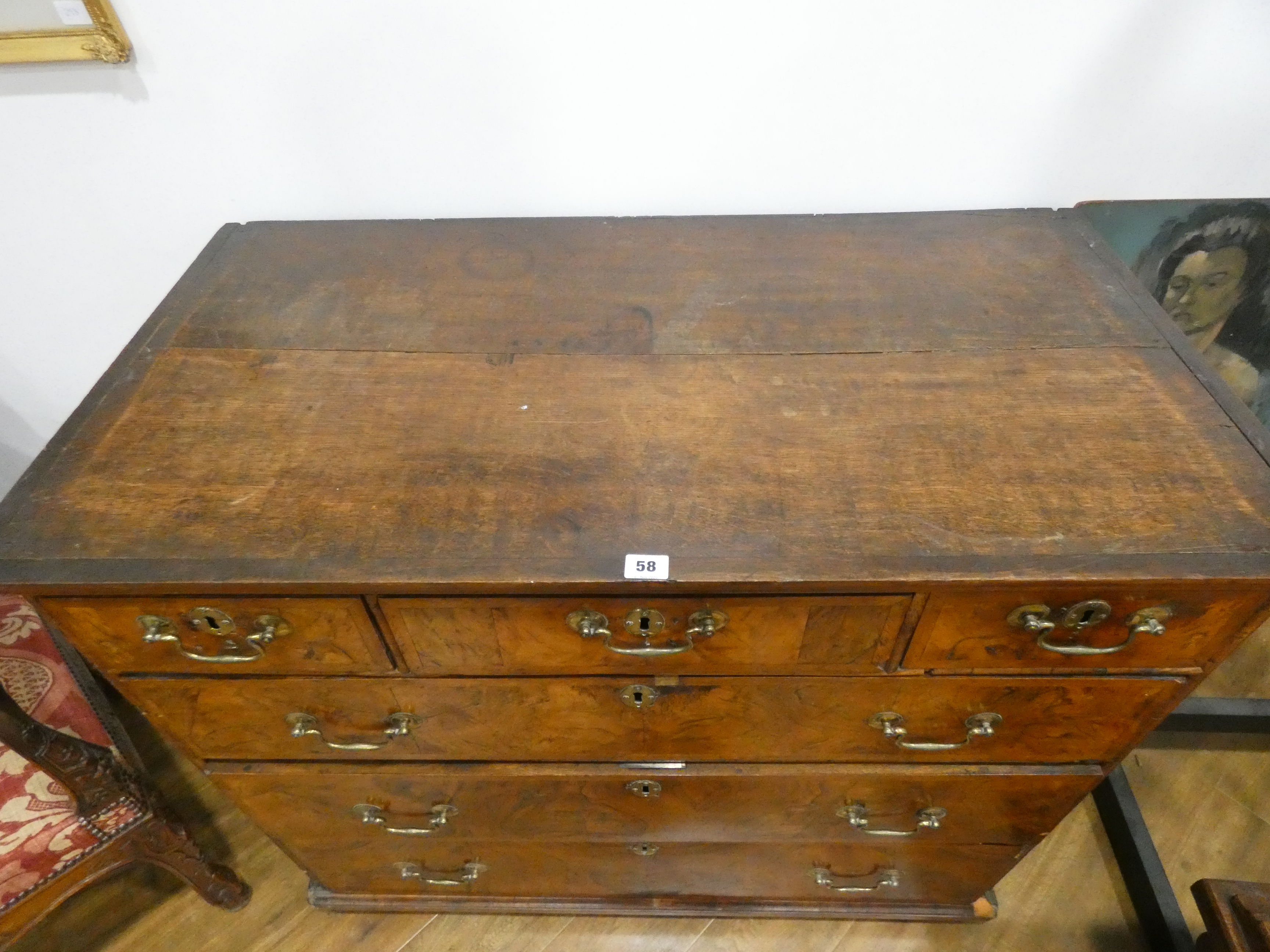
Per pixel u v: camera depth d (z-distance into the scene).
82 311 1.13
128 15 0.86
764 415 0.73
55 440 0.73
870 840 1.00
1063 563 0.60
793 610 0.66
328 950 1.20
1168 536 0.62
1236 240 1.00
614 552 0.63
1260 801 1.30
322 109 0.93
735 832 1.00
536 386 0.77
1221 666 1.47
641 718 0.81
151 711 0.80
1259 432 0.69
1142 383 0.74
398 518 0.66
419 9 0.85
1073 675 0.73
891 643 0.69
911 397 0.74
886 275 0.88
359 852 1.08
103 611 0.67
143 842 1.01
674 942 1.20
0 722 0.78
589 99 0.92
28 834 0.91
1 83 0.90
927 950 1.17
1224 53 0.85
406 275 0.91
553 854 1.07
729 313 0.84
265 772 0.89
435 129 0.95
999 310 0.83
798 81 0.90
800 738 0.83
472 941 1.21
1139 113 0.91
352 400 0.76
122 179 0.99
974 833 0.98
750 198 1.00
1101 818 1.29
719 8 0.85
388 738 0.83
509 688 0.76
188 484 0.69
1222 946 0.87
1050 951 1.16
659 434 0.72
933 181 0.98
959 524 0.64
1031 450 0.69
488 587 0.62
